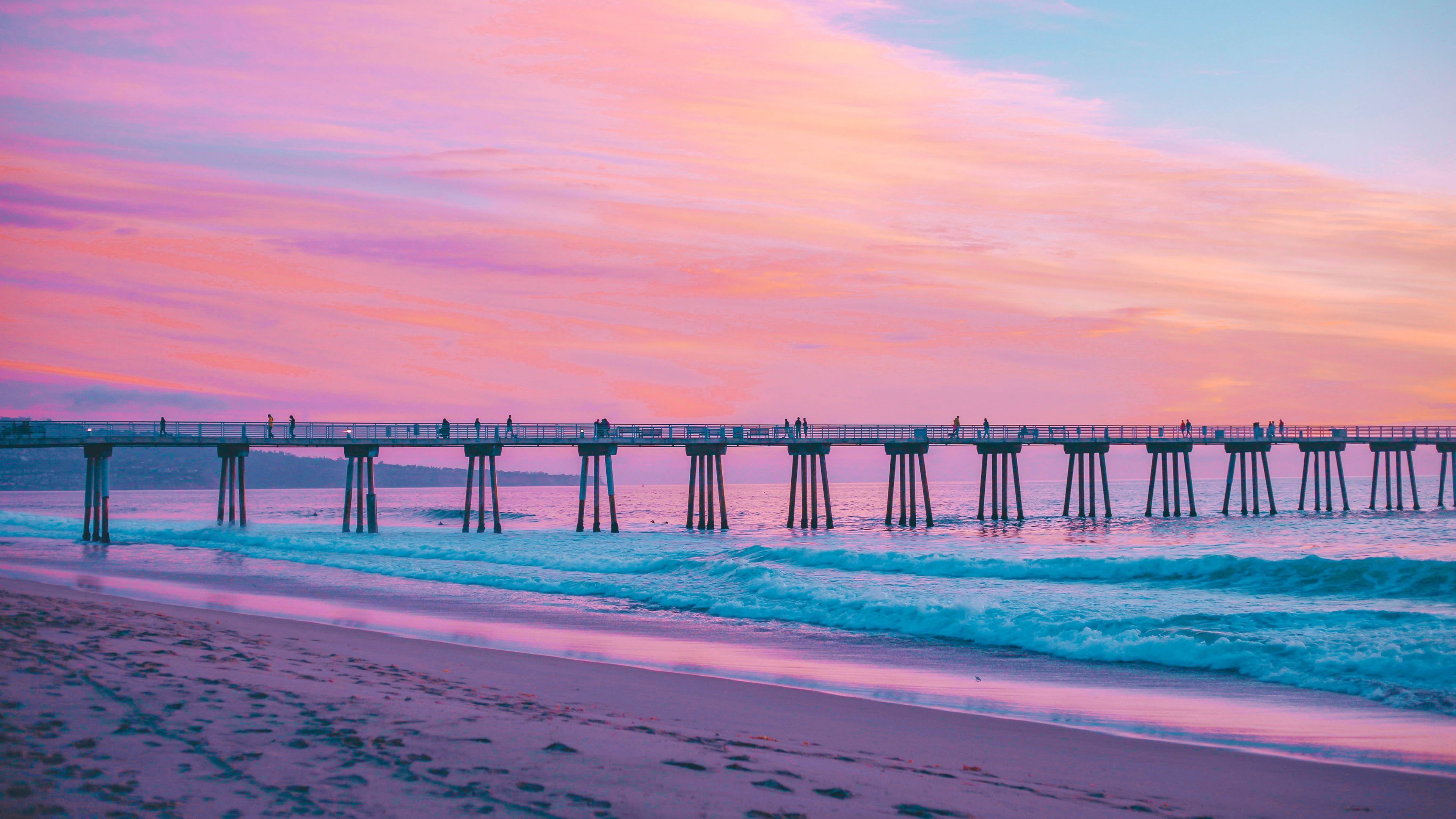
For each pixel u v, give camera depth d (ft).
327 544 120.88
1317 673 39.40
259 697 26.99
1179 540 127.75
